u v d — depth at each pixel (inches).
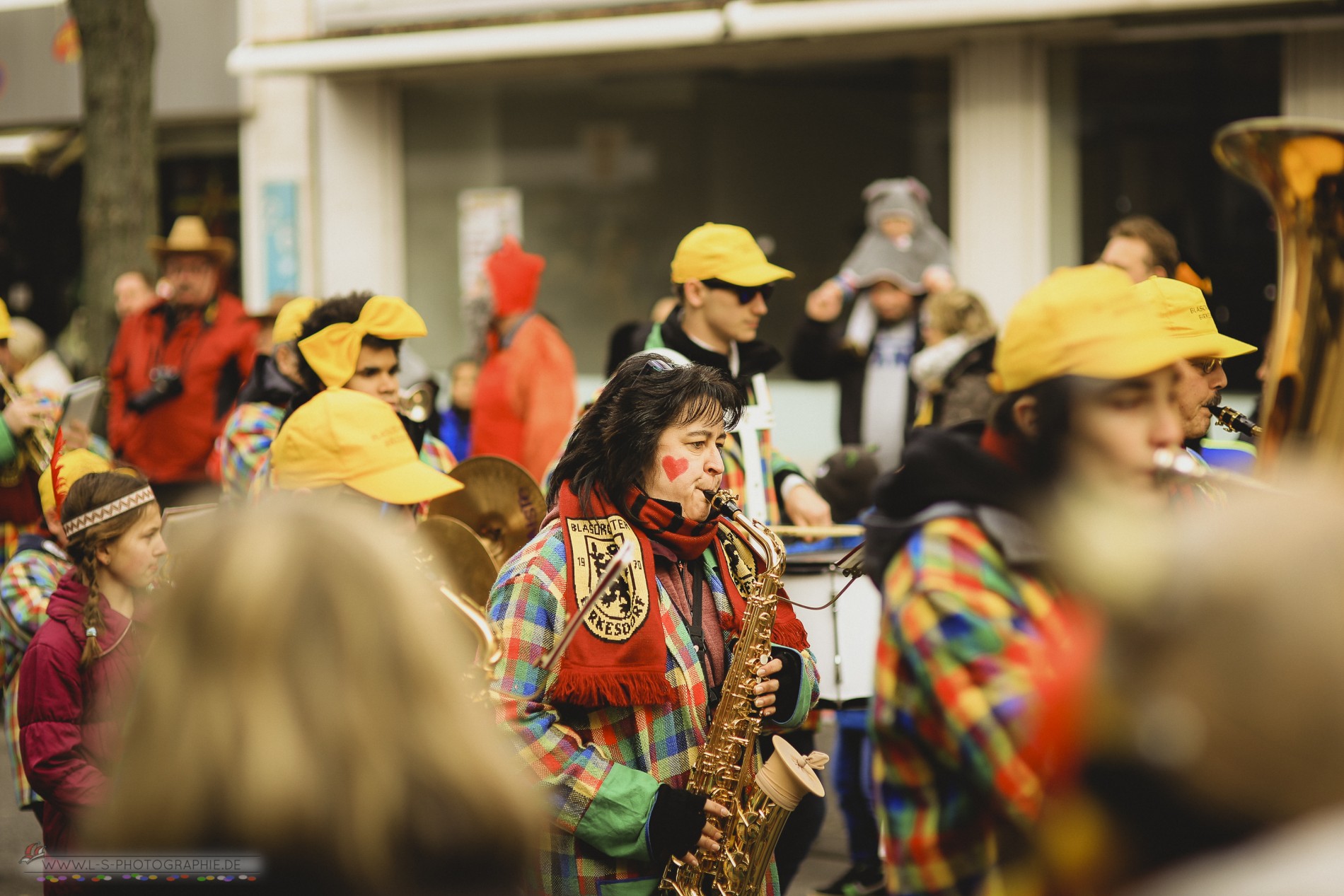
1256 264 611.8
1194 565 83.5
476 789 90.1
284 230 859.4
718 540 211.8
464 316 814.5
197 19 861.8
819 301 507.5
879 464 358.0
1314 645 78.7
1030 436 138.1
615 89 769.6
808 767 201.6
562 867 189.8
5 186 993.5
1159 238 311.3
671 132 757.9
